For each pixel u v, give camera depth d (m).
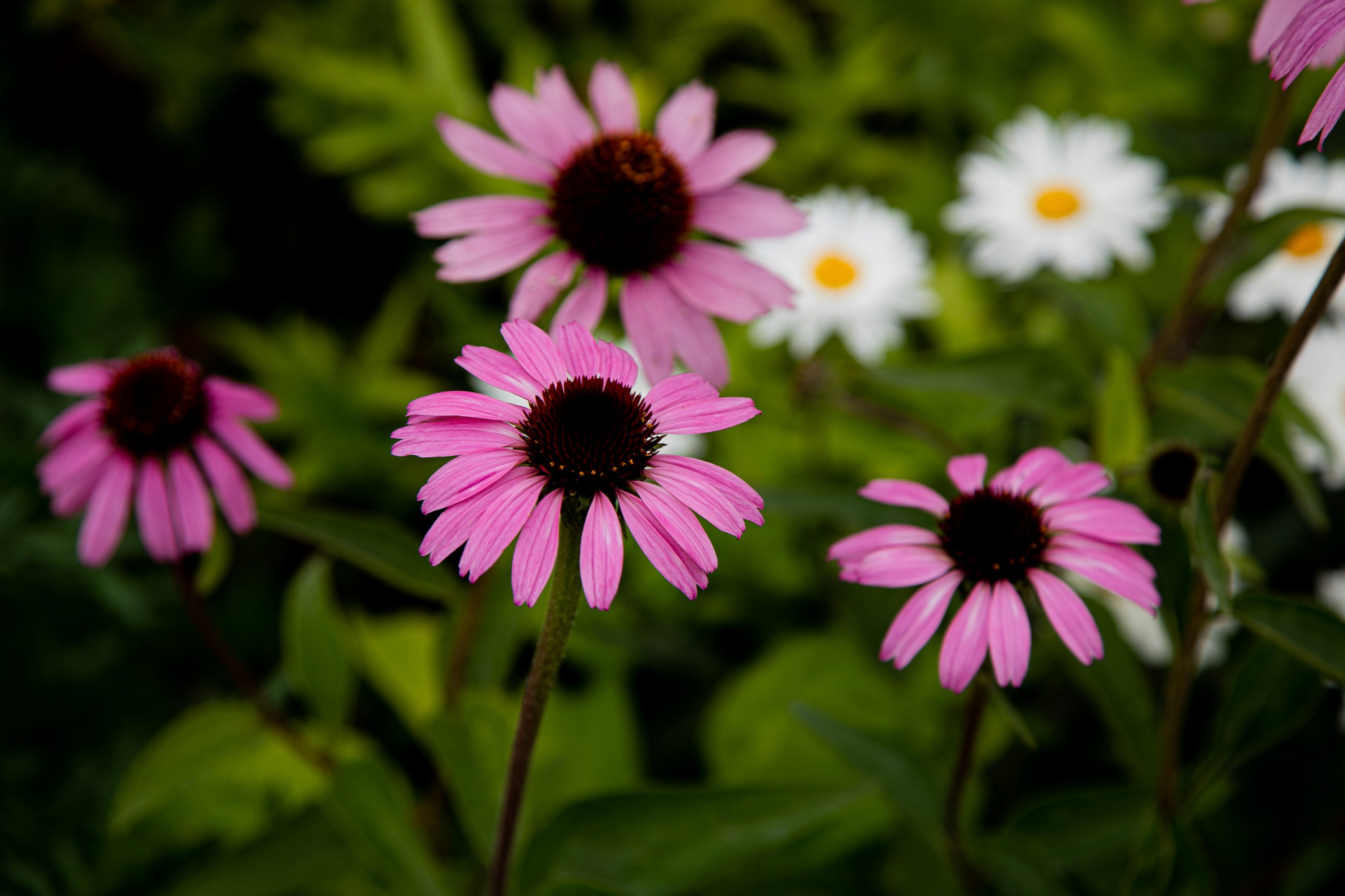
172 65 1.26
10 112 1.31
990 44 1.26
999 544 0.76
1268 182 0.99
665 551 0.73
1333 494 0.98
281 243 1.36
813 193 1.18
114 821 0.85
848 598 0.91
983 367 0.90
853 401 0.95
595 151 0.82
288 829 0.87
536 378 0.74
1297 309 0.99
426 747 0.96
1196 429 0.92
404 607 1.13
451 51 1.15
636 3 1.32
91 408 0.87
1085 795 0.86
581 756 0.96
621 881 0.82
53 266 1.08
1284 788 0.96
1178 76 1.09
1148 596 0.75
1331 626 0.77
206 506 0.86
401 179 1.16
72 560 0.95
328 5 1.31
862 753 0.83
